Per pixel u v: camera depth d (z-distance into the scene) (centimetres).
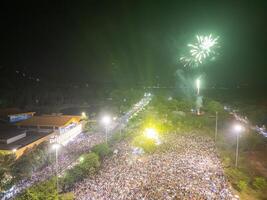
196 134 7488
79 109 13675
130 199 3812
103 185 4288
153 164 5134
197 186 4200
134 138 6994
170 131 7794
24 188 4353
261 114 9406
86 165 4828
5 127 7388
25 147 5844
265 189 4312
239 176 4750
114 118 10062
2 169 4597
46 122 7625
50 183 4216
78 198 3900
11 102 13888
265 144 6662
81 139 7388
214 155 5719
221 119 9512
